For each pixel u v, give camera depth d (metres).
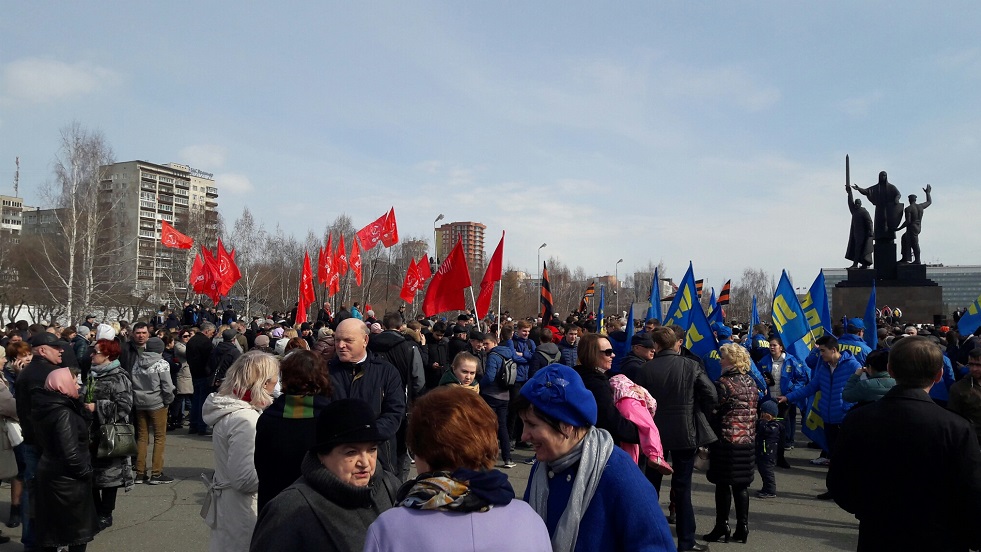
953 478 3.20
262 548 2.55
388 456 4.93
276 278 60.78
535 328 14.34
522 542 1.99
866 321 11.48
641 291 103.19
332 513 2.63
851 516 7.40
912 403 3.34
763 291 104.75
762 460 8.17
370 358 5.07
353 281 54.06
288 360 3.70
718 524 6.48
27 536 6.04
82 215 37.28
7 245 46.69
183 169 121.00
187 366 12.91
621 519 2.47
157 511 7.39
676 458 6.07
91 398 6.36
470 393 2.25
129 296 42.34
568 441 2.64
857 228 28.38
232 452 3.89
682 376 5.96
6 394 6.37
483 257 93.88
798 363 10.41
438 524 1.96
